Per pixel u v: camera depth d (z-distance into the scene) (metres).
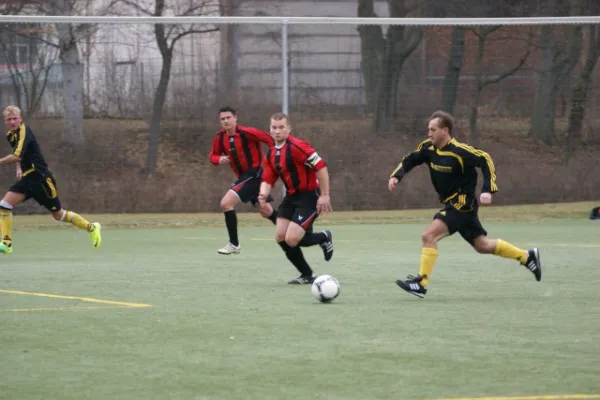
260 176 31.38
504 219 46.50
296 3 64.06
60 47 46.94
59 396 11.91
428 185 50.00
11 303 20.11
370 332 16.36
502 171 51.00
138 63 47.94
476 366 13.56
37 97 46.78
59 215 31.81
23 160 30.92
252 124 49.28
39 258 30.78
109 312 18.77
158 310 19.05
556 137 51.34
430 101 50.69
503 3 62.69
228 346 15.11
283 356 14.29
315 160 22.97
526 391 12.08
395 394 11.95
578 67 51.34
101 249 34.06
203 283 23.77
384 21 47.22
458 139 51.03
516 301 20.27
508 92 51.28
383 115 50.25
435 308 19.23
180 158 48.38
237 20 45.94
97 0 57.28
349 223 45.78
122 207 47.50
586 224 44.31
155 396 11.88
